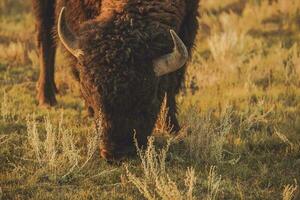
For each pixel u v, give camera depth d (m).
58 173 26.03
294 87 38.06
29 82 41.09
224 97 37.06
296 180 26.19
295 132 31.03
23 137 30.39
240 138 30.55
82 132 31.11
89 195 24.34
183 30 31.17
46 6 37.00
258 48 46.62
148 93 25.30
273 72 40.91
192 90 39.00
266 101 35.84
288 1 54.28
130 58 24.92
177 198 22.83
